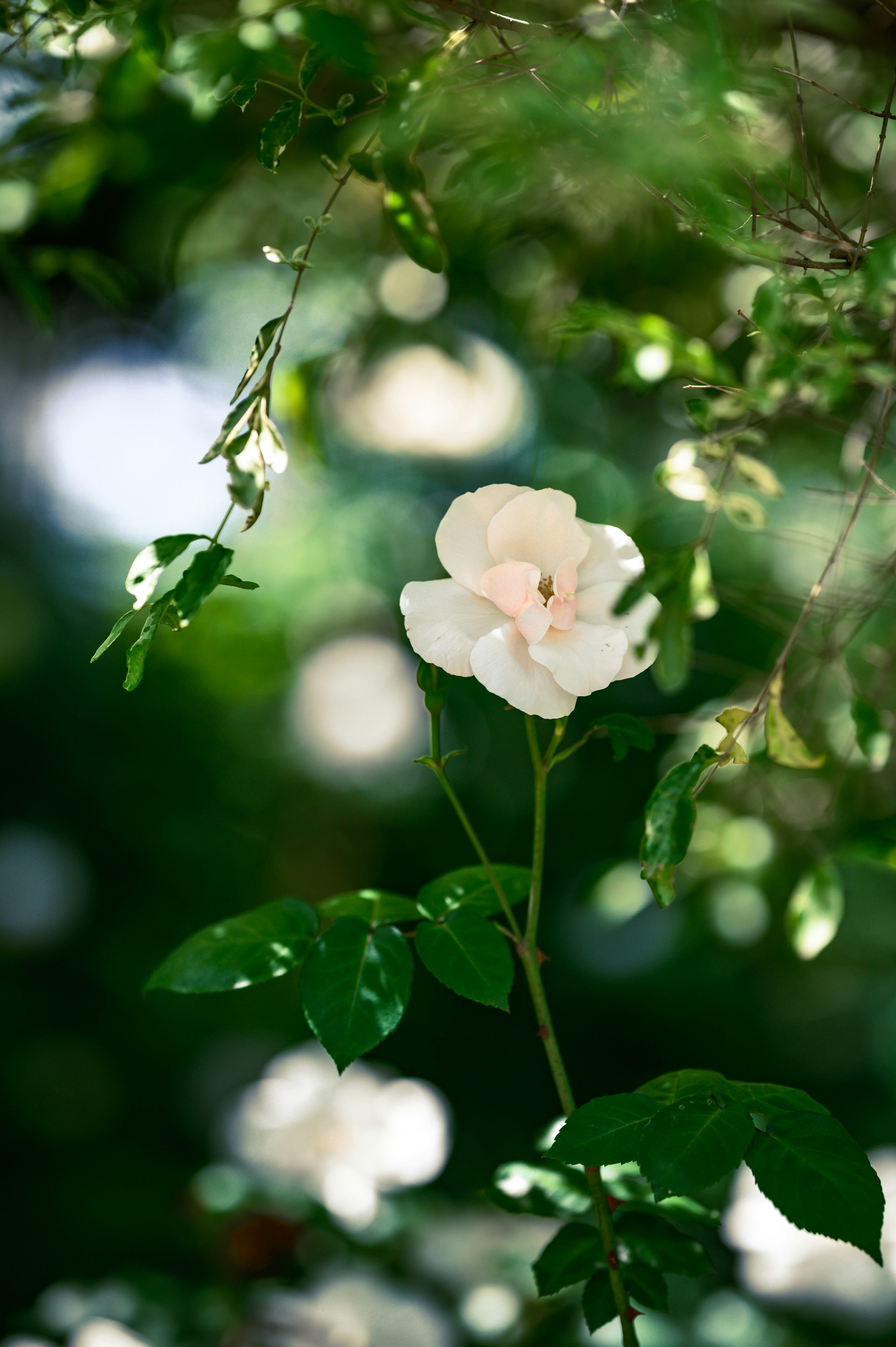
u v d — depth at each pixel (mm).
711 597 1125
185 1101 2703
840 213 1201
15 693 3104
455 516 994
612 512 2123
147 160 1252
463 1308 1210
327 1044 971
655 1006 2596
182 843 3146
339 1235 1248
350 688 3072
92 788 3119
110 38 1163
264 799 3326
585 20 1047
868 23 1151
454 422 1798
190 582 971
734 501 1097
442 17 1114
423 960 989
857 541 1354
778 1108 962
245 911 3225
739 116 1023
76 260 1251
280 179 1462
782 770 1292
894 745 1268
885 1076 2512
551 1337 1187
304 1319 1207
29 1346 1226
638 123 1028
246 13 1039
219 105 1061
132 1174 2402
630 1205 1055
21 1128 2492
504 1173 1069
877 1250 921
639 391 1077
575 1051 2717
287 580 3111
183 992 997
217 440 979
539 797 999
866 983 2639
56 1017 2812
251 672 3285
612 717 1000
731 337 1192
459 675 979
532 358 1614
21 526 3271
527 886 1024
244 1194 1256
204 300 2844
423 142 1172
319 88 1216
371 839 3324
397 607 3029
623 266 1267
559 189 1193
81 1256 2090
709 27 1000
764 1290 1194
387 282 1438
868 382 1081
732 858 1321
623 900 1428
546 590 991
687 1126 945
